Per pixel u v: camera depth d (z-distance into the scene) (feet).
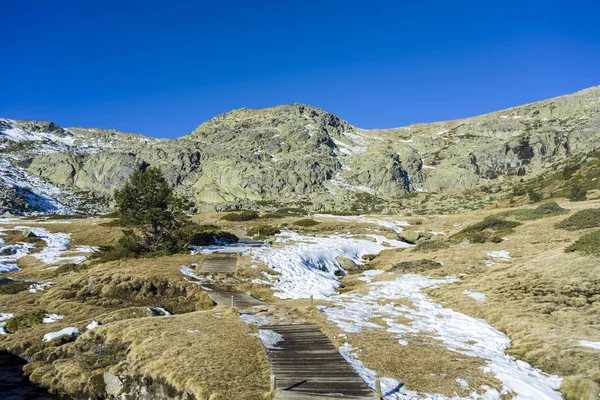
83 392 53.06
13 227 178.91
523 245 120.26
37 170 554.87
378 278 109.09
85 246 155.53
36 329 70.85
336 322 68.33
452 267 107.45
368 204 444.55
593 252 85.35
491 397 42.39
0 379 57.36
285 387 43.19
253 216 237.04
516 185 392.47
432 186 548.31
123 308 82.48
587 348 50.08
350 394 41.34
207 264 110.22
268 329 63.31
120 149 615.57
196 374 47.37
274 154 607.37
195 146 627.05
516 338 58.95
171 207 130.52
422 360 51.34
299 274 108.47
